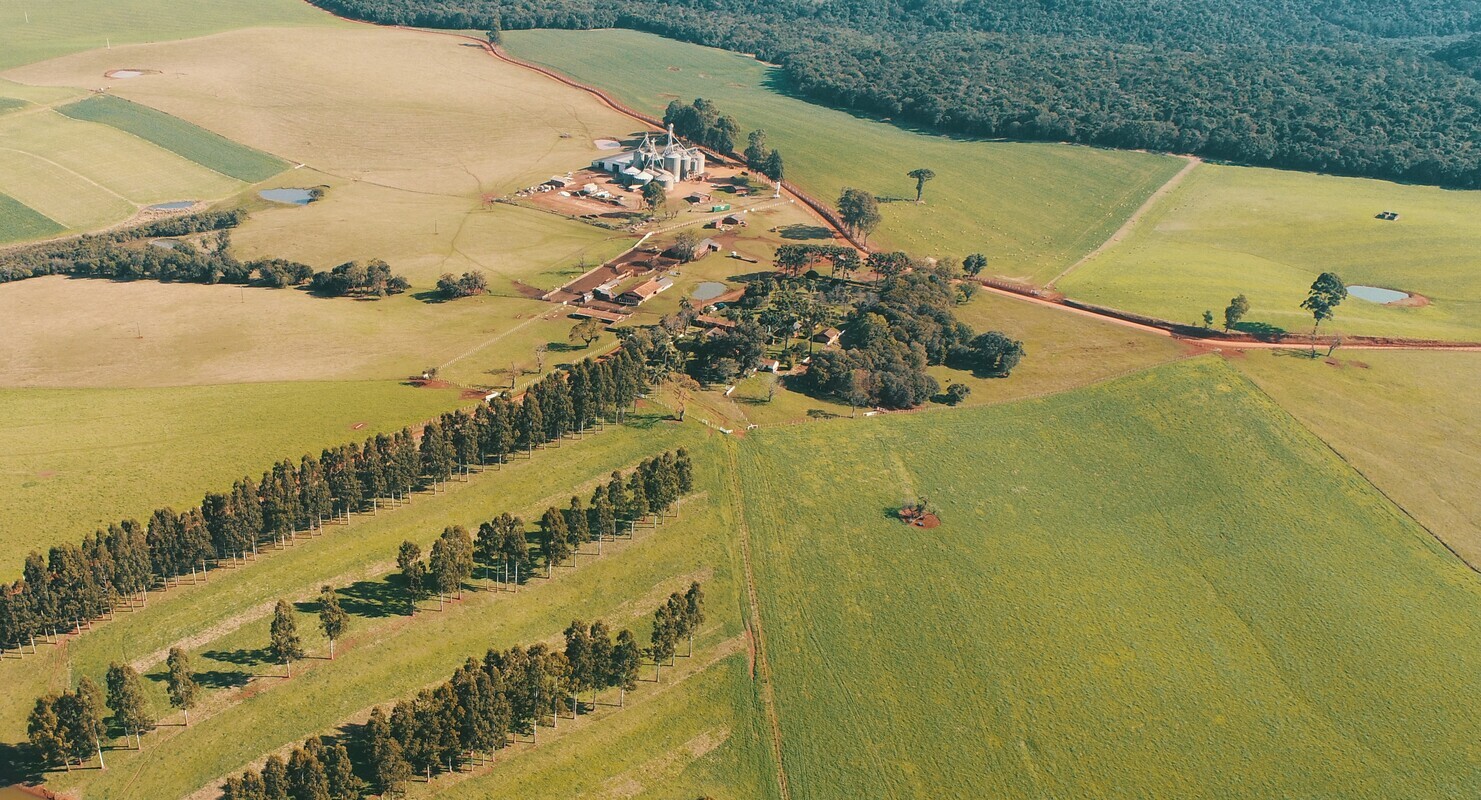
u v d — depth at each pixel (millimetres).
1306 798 121188
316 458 168500
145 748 118375
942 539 162625
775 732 127375
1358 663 140875
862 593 150500
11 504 153250
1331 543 164875
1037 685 135500
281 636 126375
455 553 140625
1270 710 133125
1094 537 164750
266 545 152000
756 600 148500
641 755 122875
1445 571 159125
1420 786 123188
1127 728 129500
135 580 136750
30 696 123625
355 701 126062
